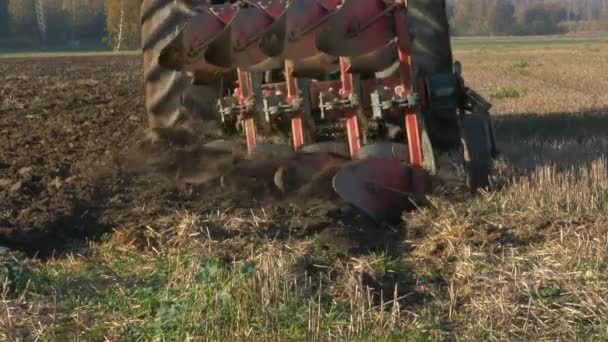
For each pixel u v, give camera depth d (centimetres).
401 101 1318
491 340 885
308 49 1318
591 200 1333
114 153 1844
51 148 2009
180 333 902
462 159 1463
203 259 1127
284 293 974
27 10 15450
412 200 1305
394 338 886
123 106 2788
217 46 1348
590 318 928
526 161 1659
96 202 1463
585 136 2028
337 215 1330
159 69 1617
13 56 10438
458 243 1177
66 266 1170
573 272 1043
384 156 1379
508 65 6312
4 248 1182
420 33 1498
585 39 16800
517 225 1239
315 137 1564
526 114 2625
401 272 1099
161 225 1315
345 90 1372
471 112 1431
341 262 1134
